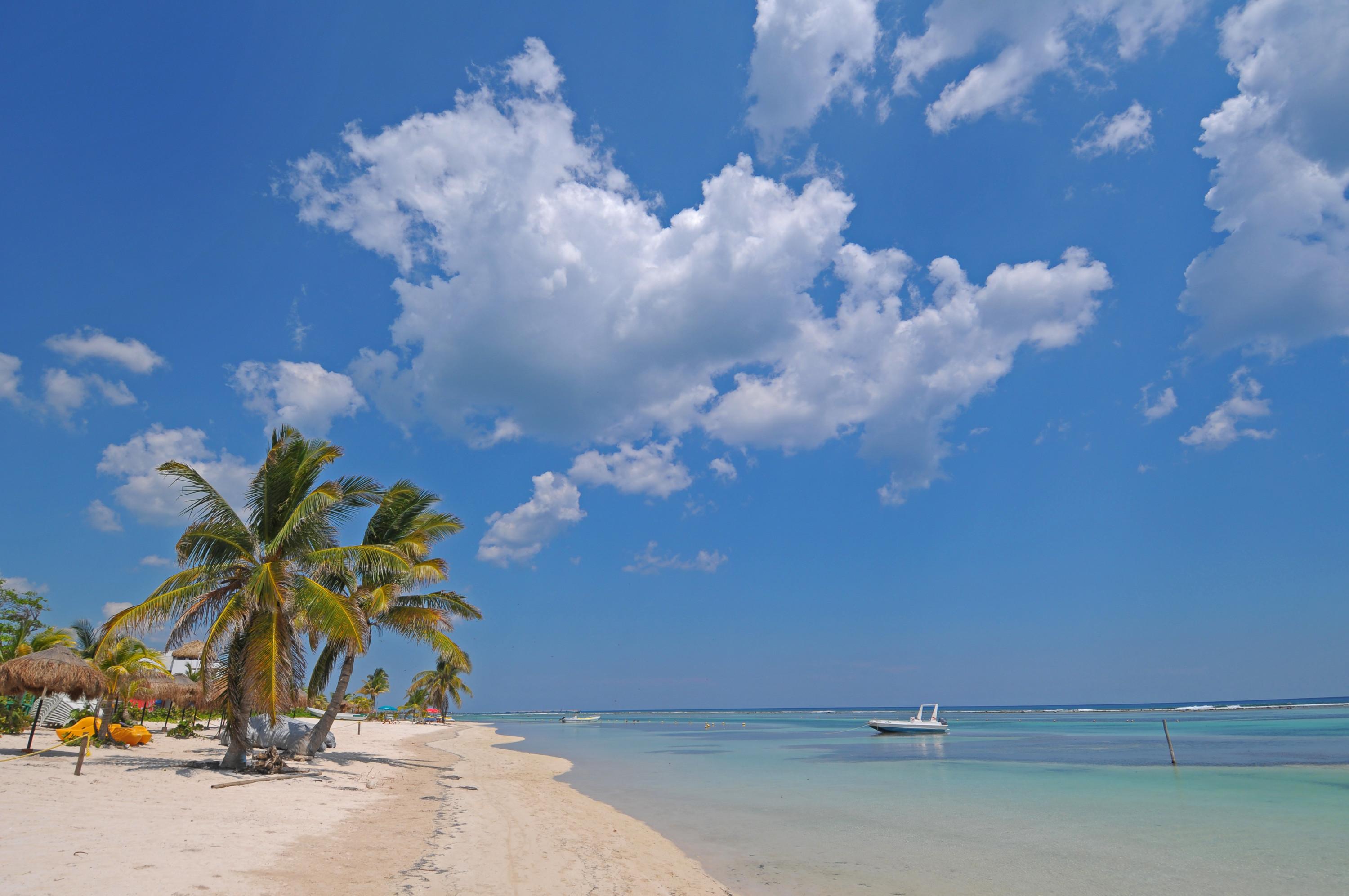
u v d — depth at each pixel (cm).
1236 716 11919
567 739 6950
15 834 1001
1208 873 1342
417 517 2433
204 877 891
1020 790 2552
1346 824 1856
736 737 7056
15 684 1878
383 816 1526
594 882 1134
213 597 1811
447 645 2428
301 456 1933
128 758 2025
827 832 1723
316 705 7044
